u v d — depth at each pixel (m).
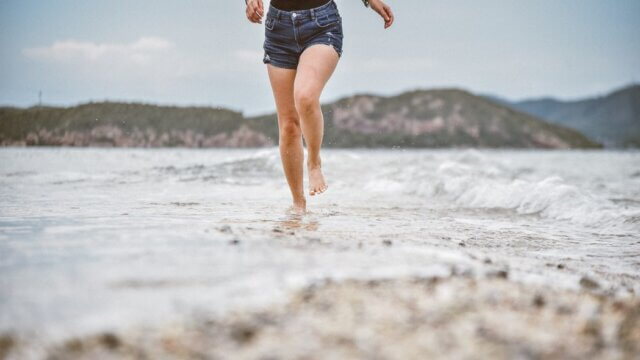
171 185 6.40
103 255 1.72
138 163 10.12
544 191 4.92
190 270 1.54
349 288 1.42
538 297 1.46
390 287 1.45
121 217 3.07
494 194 5.33
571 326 1.29
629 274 2.30
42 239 2.04
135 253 1.76
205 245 1.92
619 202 5.08
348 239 2.28
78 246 1.88
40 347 1.04
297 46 3.34
